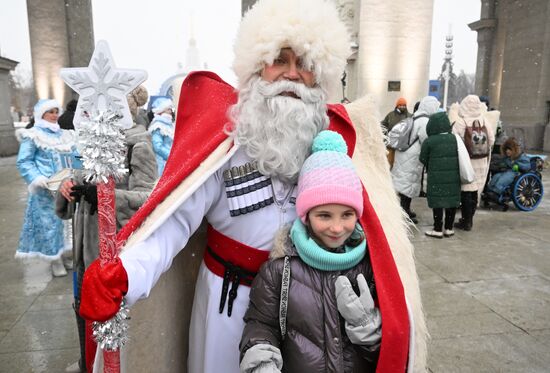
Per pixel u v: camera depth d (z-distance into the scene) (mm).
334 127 1661
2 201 7754
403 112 8352
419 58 10469
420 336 1596
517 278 4293
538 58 14336
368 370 1417
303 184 1372
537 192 7062
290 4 1397
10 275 4363
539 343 3119
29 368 2809
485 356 2959
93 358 1545
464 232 5895
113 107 1592
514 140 7074
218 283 1565
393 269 1414
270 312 1399
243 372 1280
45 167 3945
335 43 1421
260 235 1521
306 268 1396
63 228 4262
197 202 1437
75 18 16562
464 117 6086
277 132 1410
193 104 1655
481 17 20578
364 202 1479
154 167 2615
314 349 1352
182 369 1780
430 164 5457
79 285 2516
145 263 1213
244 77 1474
